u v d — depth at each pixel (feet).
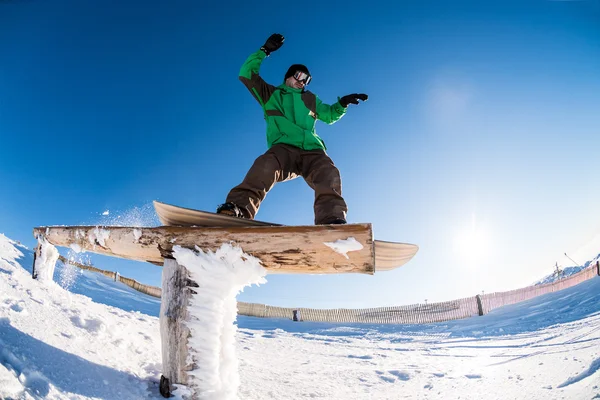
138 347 8.49
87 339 7.43
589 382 9.18
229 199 7.60
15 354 5.28
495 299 54.24
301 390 10.39
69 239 8.43
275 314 54.29
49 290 9.43
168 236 6.59
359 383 12.55
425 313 52.47
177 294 6.34
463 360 18.17
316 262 6.26
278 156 8.16
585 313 32.94
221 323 6.33
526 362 14.12
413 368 15.83
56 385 5.20
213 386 6.09
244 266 6.32
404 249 6.68
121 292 43.60
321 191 7.71
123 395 5.99
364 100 9.29
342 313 53.01
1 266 9.43
